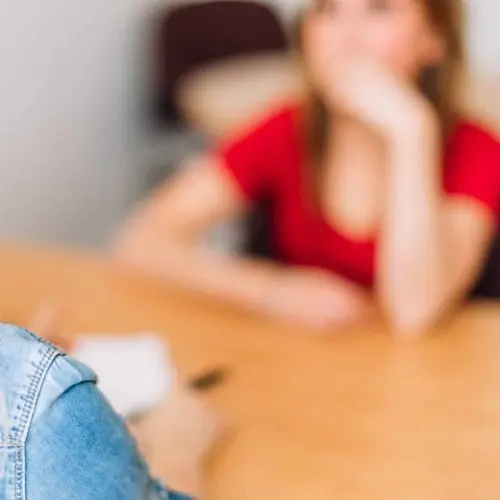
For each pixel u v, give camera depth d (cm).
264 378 98
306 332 109
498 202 131
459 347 105
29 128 221
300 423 89
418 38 123
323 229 136
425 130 120
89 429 45
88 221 254
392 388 95
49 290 121
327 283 118
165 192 149
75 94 240
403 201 119
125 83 264
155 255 126
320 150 133
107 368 90
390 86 122
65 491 45
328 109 130
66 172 240
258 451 84
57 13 226
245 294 116
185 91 241
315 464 82
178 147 271
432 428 88
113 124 262
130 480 48
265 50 268
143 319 112
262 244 148
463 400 93
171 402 88
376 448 84
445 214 125
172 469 79
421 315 111
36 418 44
